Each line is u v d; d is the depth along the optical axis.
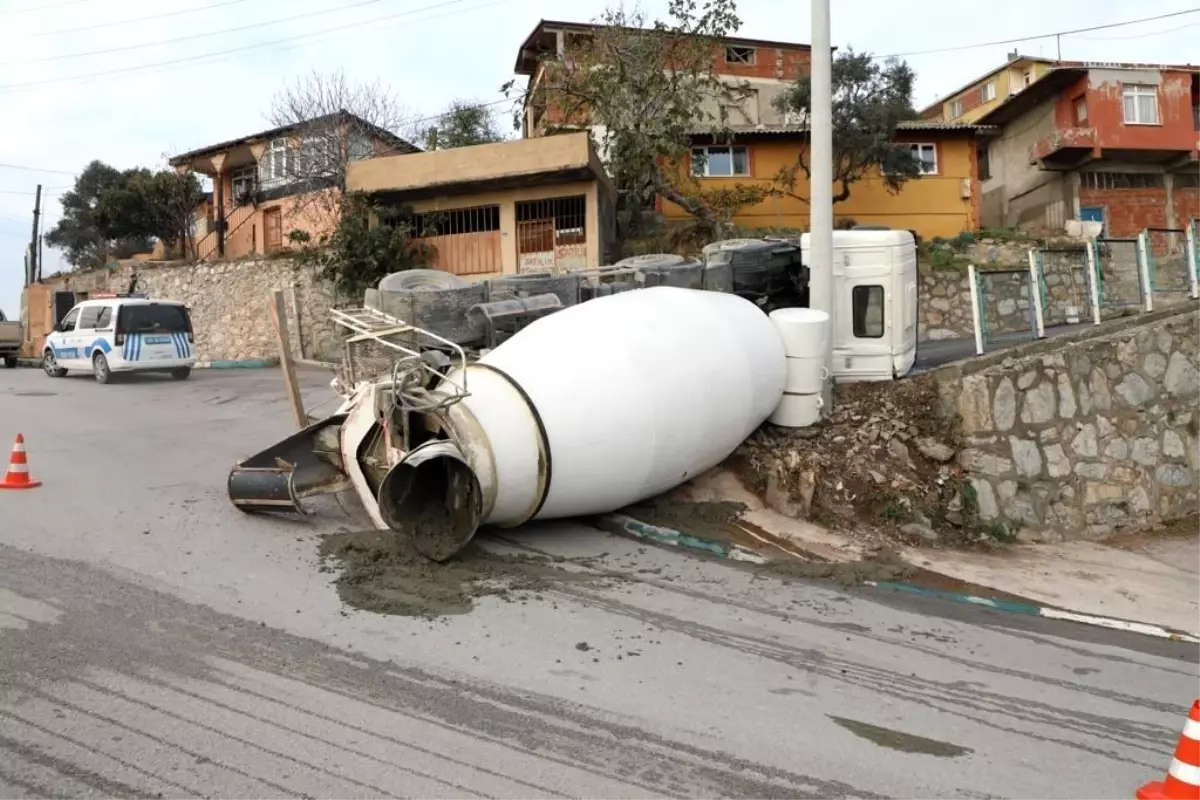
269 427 13.27
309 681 4.94
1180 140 29.97
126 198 31.33
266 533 7.70
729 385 8.51
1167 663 6.35
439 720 4.57
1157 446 11.23
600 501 7.84
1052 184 32.22
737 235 21.98
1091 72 29.84
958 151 27.41
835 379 10.65
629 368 7.75
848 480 9.42
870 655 5.97
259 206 30.06
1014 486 10.16
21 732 4.21
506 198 21.75
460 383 7.51
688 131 23.27
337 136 26.36
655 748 4.41
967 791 4.18
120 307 19.75
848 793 4.08
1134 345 11.30
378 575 6.74
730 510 8.98
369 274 21.92
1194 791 3.95
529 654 5.52
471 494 7.04
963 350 14.02
